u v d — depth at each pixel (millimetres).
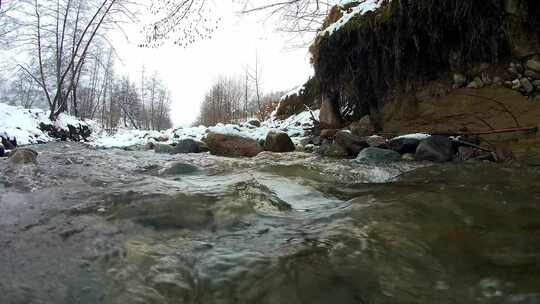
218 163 4840
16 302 1165
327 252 1499
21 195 2539
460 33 4871
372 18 5863
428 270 1351
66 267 1413
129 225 1883
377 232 1707
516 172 3156
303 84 12414
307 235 1710
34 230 1812
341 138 5734
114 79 36156
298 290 1232
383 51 5824
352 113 7562
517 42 4348
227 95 24469
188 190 2572
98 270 1391
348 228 1773
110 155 6000
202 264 1421
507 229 1707
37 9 15461
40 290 1247
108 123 26094
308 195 2721
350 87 6840
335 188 2963
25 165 3977
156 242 1655
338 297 1193
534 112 4238
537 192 2342
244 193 2455
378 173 3674
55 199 2406
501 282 1237
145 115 45031
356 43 6242
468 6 4582
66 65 18594
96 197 2434
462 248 1521
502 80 4551
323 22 8898
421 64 5477
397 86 5949
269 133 6684
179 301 1190
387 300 1169
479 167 3561
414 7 5152
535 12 4141
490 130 4668
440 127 5293
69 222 1929
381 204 2158
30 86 23594
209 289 1252
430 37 5164
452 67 5109
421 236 1646
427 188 2625
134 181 3111
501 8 4398
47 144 9375
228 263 1423
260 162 4914
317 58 7160
